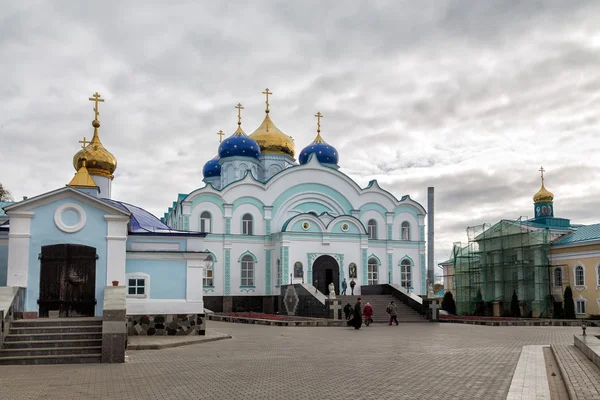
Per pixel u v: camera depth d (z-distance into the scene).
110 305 18.91
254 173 62.72
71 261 25.50
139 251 29.56
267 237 56.62
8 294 21.00
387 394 12.33
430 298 44.66
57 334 20.20
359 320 34.38
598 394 11.46
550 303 51.44
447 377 14.48
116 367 17.34
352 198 60.59
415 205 62.31
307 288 46.72
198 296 30.02
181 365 17.50
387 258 60.16
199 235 30.86
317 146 64.19
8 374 16.08
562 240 52.41
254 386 13.50
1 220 37.84
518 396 11.81
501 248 55.16
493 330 33.69
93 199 25.84
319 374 15.28
